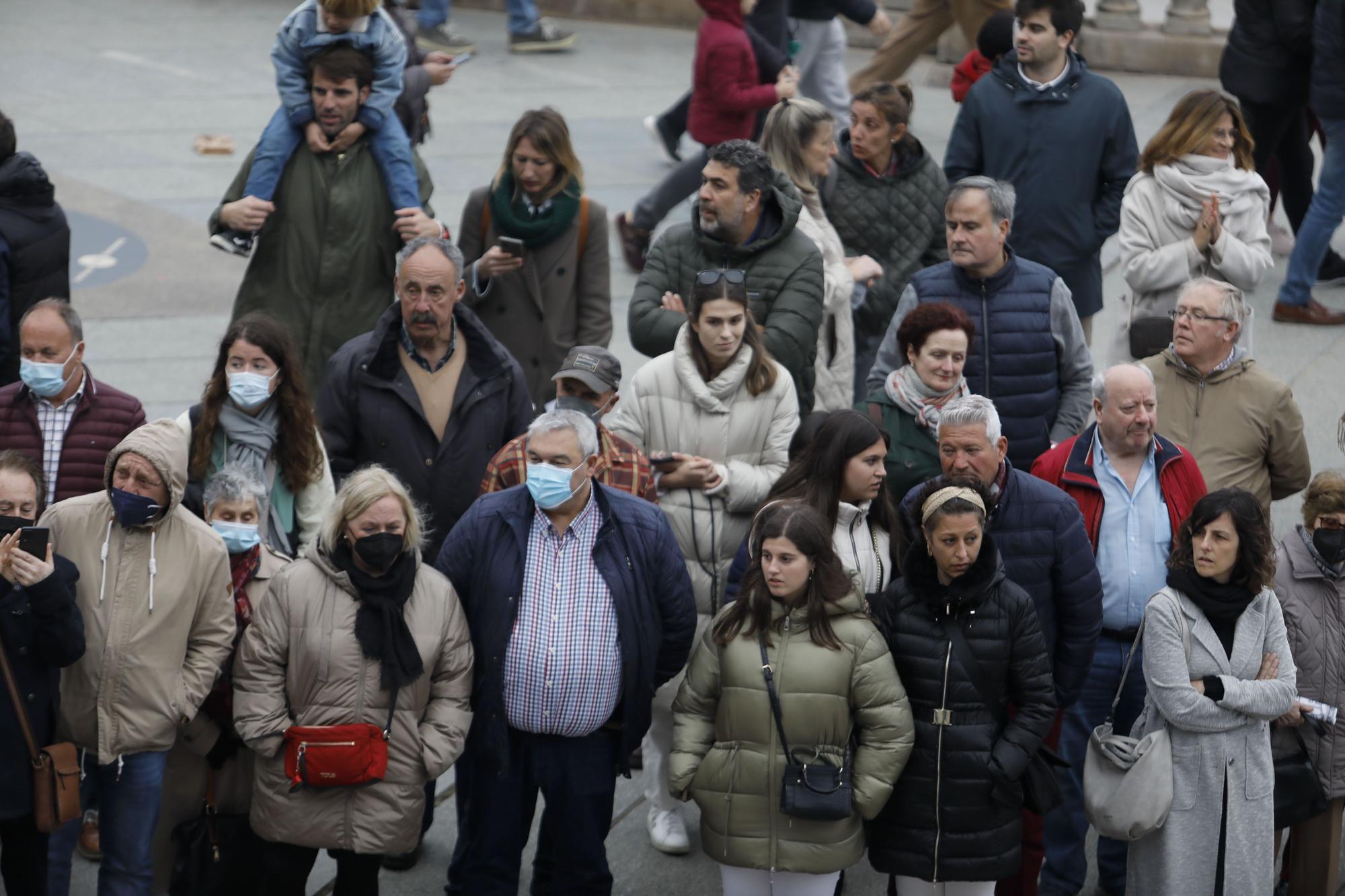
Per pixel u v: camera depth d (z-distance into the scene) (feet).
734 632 61.31
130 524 60.54
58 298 81.20
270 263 85.35
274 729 60.23
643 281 79.82
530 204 82.74
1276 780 67.00
